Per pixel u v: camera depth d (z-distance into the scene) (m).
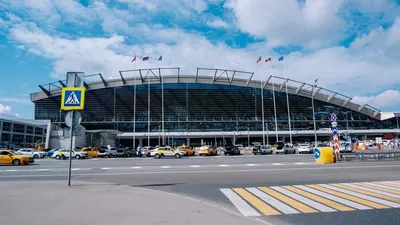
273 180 13.30
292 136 86.56
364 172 16.45
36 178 15.11
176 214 6.57
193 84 85.25
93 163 27.86
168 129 82.94
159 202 7.95
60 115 81.19
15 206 7.35
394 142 61.94
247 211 7.31
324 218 6.61
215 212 6.79
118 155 44.50
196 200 8.26
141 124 82.62
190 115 84.06
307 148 49.56
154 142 83.69
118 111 82.25
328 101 88.62
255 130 85.12
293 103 87.94
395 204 7.98
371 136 90.56
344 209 7.45
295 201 8.50
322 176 14.65
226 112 85.38
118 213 6.64
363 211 7.21
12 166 24.09
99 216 6.35
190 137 82.19
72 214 6.53
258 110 86.31
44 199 8.30
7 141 68.19
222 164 24.34
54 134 59.81
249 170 18.52
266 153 49.00
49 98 81.69
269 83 86.81
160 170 19.42
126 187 10.77
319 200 8.61
